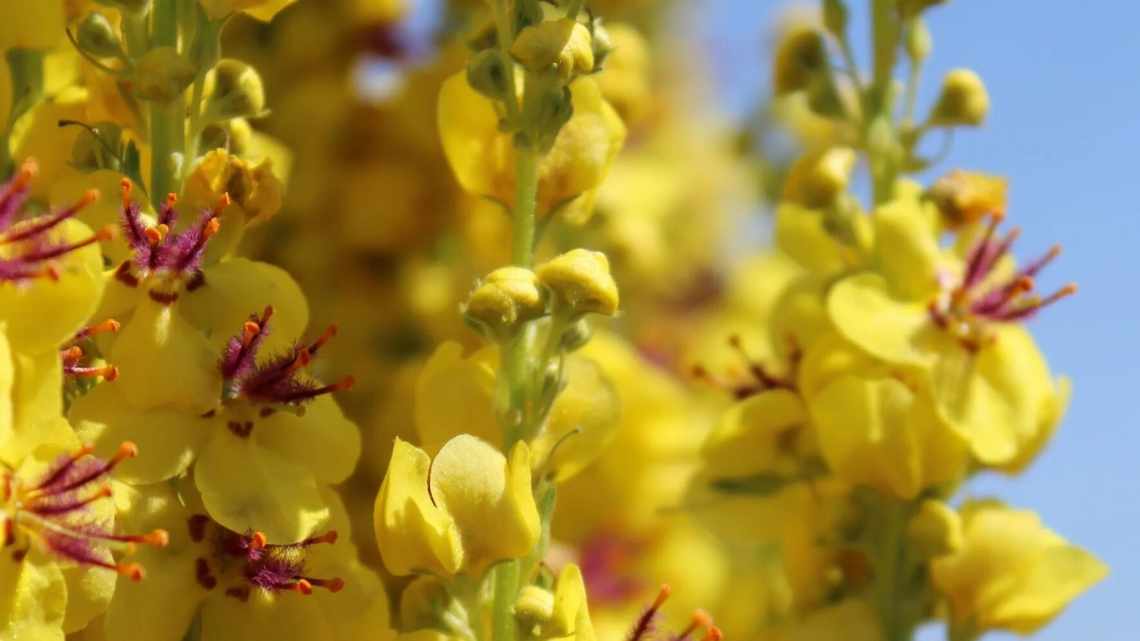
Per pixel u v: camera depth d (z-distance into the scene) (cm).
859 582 32
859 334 30
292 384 26
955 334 30
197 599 26
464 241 37
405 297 36
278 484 26
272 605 26
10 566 25
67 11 28
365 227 36
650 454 36
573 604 26
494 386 27
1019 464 31
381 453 35
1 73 28
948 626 31
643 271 38
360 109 37
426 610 27
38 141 28
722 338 47
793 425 31
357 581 27
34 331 25
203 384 26
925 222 31
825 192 31
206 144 28
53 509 25
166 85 26
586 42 27
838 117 32
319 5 37
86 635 26
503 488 26
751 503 32
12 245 25
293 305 27
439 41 38
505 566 26
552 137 27
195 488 26
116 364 26
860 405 30
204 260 27
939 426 30
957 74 31
